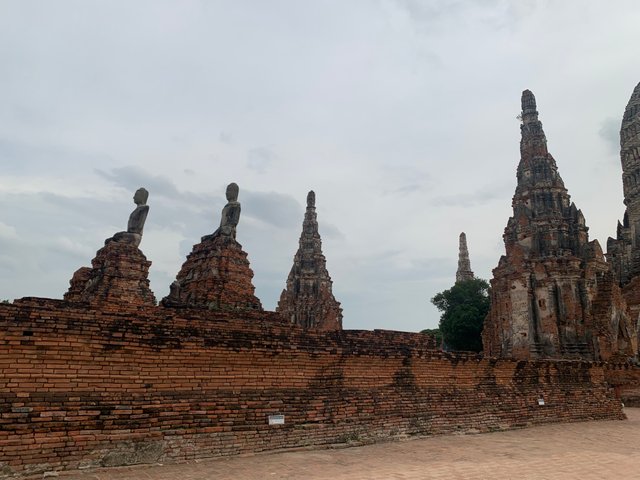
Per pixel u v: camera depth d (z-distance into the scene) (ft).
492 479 39.04
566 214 129.70
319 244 230.68
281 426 48.29
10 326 36.11
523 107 145.07
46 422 36.45
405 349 61.46
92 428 38.32
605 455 50.96
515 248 127.85
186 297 65.62
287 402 49.65
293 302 219.00
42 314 38.01
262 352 48.88
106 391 39.78
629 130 222.69
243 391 47.26
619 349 125.08
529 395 76.23
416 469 41.78
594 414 85.20
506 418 70.64
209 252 67.00
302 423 49.96
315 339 55.21
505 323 126.82
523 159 139.33
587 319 117.39
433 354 64.23
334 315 213.87
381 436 55.47
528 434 66.03
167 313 53.01
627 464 46.42
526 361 76.89
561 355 115.75
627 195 218.18
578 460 47.93
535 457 48.96
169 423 41.98
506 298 127.95
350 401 54.54
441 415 62.75
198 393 44.47
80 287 72.59
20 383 36.11
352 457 46.55
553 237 125.29
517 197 136.67
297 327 59.26
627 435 66.95
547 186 131.23
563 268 120.88
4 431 34.65
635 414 101.14
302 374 51.80
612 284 123.54
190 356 44.60
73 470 36.73
